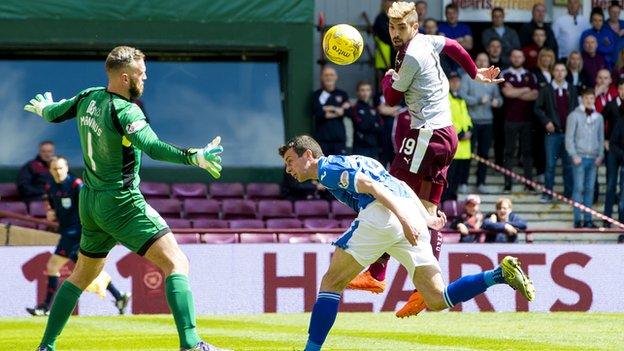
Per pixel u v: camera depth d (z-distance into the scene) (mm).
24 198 43031
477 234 38875
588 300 37469
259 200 45031
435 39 21422
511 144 46156
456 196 45000
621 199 44750
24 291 35688
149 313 35906
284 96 47000
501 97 46406
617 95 46625
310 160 17594
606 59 48594
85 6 44125
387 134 44625
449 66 45062
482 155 45906
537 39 47625
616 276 37656
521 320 31000
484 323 29688
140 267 35938
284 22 45156
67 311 18781
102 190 17922
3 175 46062
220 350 17375
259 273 36625
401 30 21266
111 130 17625
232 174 47219
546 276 37375
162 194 45156
